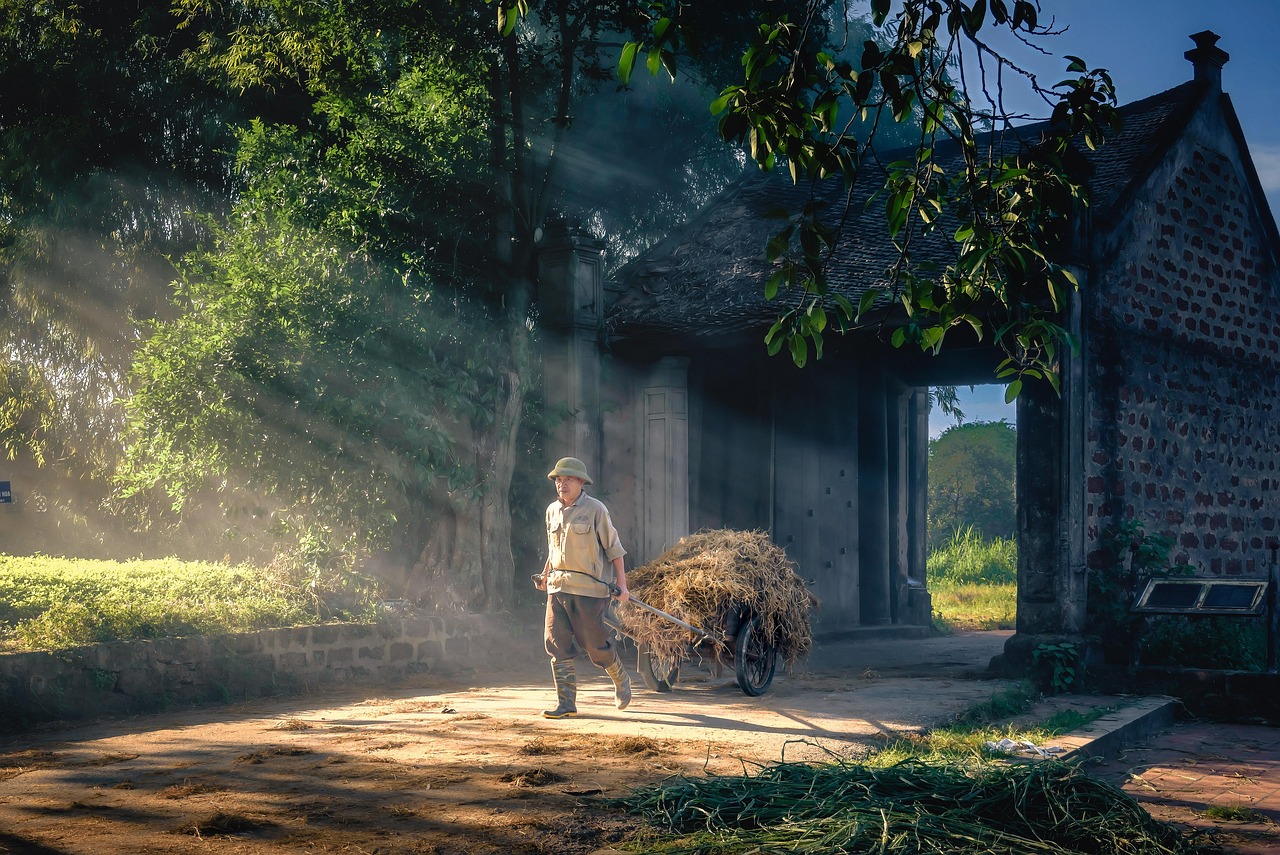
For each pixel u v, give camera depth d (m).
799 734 7.00
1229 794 6.50
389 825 4.67
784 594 9.00
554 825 4.69
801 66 4.16
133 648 8.23
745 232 14.72
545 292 13.09
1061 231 10.15
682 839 4.51
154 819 4.76
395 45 12.59
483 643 11.34
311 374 10.87
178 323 11.16
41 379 19.06
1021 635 10.34
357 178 11.95
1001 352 13.85
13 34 17.92
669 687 9.07
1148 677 9.73
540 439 13.16
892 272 4.57
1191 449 12.53
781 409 14.38
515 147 12.87
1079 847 4.81
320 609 10.38
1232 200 13.77
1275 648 9.47
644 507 13.36
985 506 40.06
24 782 5.57
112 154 17.64
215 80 15.67
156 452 11.05
